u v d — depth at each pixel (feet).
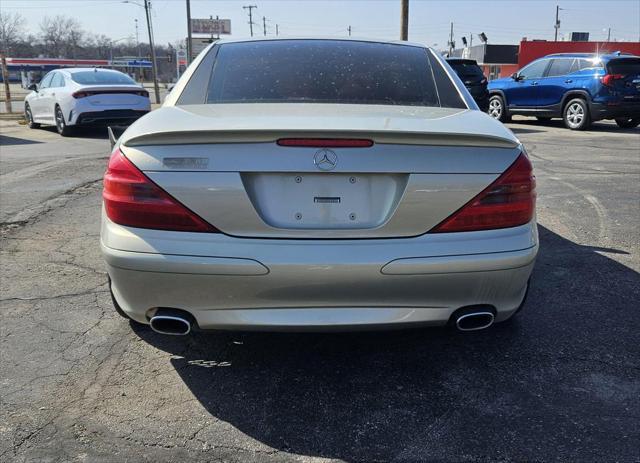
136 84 44.32
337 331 8.09
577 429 7.95
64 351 10.03
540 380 9.14
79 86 41.47
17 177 25.21
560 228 17.43
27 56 320.50
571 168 27.43
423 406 8.50
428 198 7.77
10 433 7.83
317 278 7.63
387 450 7.56
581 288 12.75
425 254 7.74
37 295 12.37
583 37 164.86
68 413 8.30
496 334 10.64
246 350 10.14
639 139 39.14
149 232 7.73
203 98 9.70
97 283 13.07
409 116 8.71
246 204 7.61
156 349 10.15
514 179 8.02
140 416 8.25
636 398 8.64
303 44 11.09
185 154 7.66
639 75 43.34
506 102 50.37
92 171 26.84
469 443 7.68
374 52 11.02
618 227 17.49
